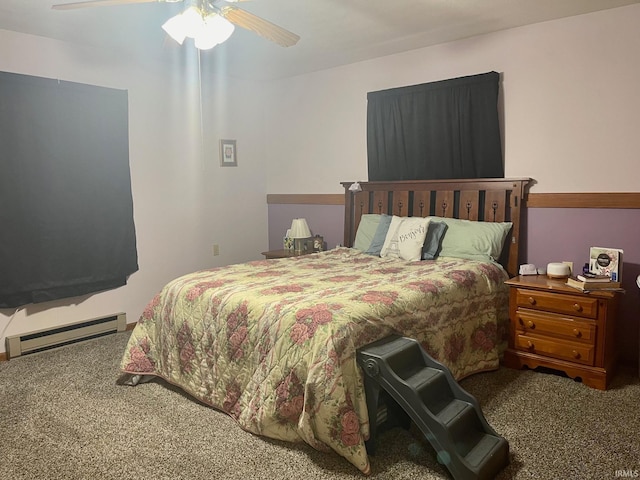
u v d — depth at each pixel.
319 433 2.06
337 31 3.46
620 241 3.16
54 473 2.03
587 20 3.18
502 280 3.29
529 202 3.50
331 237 4.80
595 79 3.18
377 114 4.19
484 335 3.04
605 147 3.18
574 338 2.86
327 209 4.80
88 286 3.86
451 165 3.83
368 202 4.35
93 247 3.86
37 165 3.50
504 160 3.63
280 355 2.20
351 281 2.85
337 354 2.05
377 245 3.87
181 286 2.87
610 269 2.91
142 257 4.24
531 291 3.00
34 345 3.53
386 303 2.39
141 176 4.19
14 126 3.37
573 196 3.31
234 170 4.98
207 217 4.75
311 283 2.79
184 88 4.46
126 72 4.02
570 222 3.35
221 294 2.62
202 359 2.62
